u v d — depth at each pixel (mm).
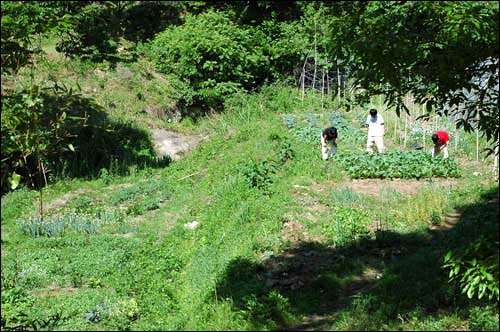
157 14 30719
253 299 8914
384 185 15914
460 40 6883
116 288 10594
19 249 12922
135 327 8867
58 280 11328
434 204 13406
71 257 12344
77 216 14859
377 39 7230
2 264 11828
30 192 16844
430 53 7367
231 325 8328
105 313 9422
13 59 10125
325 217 13195
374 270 10531
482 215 12047
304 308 9070
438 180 16188
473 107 8188
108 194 17375
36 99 10047
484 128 8180
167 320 8914
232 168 16719
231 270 10219
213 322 8500
